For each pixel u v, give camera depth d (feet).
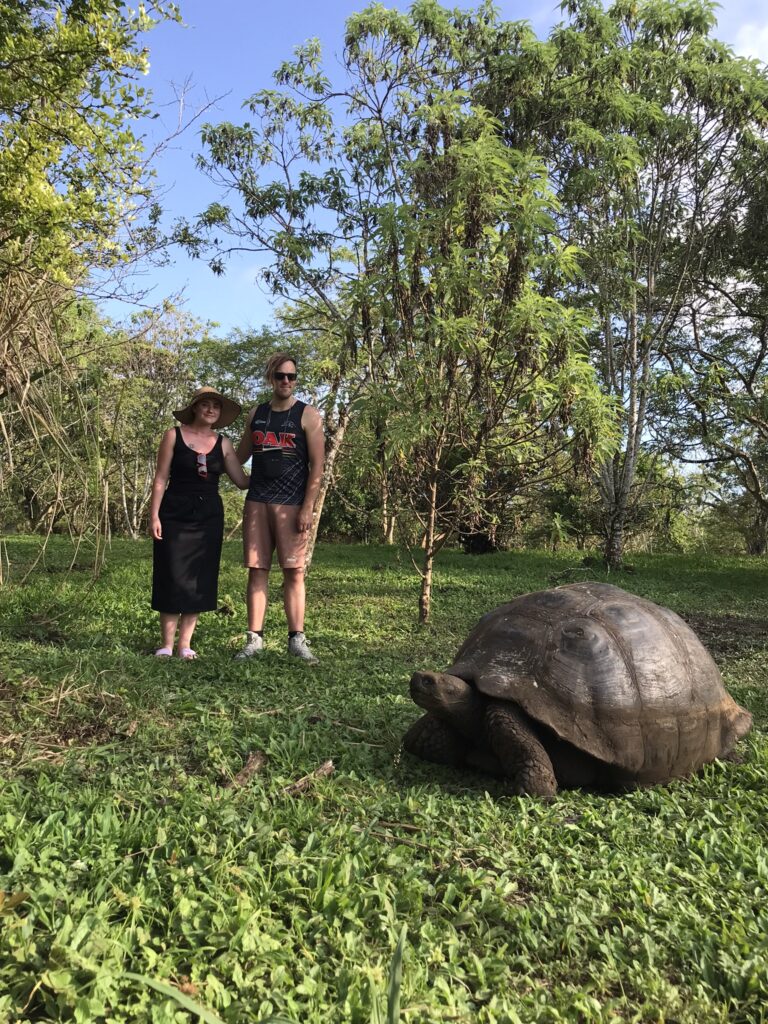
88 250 15.05
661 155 42.68
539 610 12.22
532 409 21.20
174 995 4.90
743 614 31.96
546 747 11.18
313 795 9.98
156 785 9.85
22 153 12.41
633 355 45.85
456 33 32.35
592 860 8.95
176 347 73.61
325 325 48.11
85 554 41.37
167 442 17.93
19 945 5.92
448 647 21.34
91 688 12.89
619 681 11.23
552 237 20.08
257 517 18.42
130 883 7.20
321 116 35.50
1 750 10.44
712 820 10.43
